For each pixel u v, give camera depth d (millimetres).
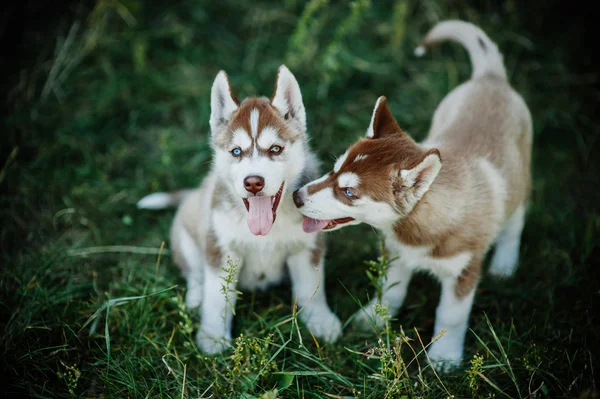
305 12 1882
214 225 1548
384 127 1507
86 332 1564
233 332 1597
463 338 1562
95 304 1602
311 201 1479
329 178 1481
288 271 1650
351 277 1682
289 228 1536
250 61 2014
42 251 1697
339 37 1893
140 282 1664
